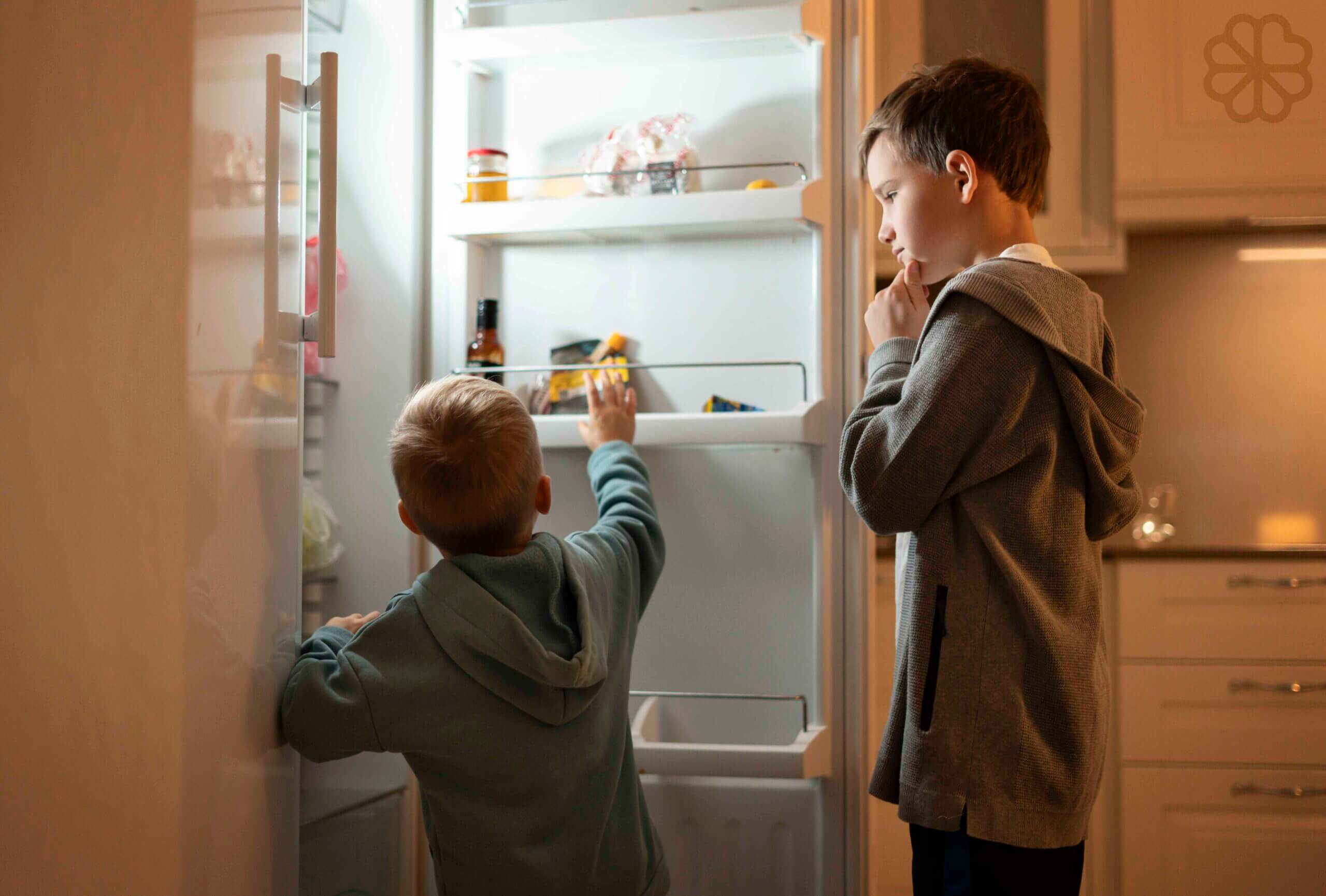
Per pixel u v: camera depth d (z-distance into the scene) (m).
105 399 0.65
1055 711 0.93
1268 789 1.77
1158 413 2.24
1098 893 1.81
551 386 1.42
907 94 1.09
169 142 0.71
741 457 1.41
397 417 1.37
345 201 1.39
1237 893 1.77
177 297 0.71
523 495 0.99
